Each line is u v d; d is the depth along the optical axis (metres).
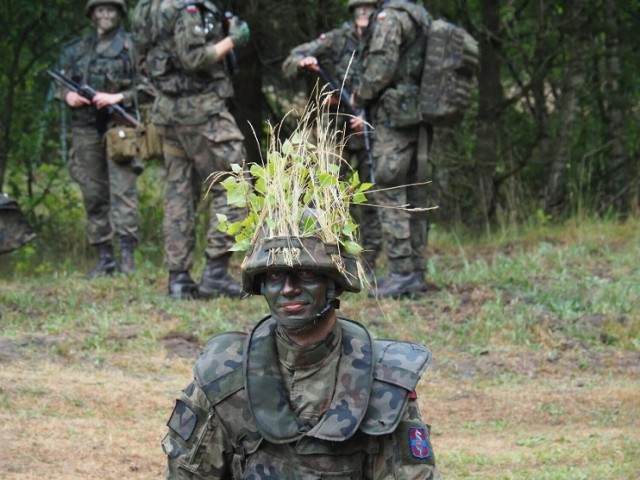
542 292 11.76
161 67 10.75
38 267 13.90
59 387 8.49
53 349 9.62
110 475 6.61
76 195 17.09
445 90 10.90
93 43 12.38
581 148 17.39
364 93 11.02
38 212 16.59
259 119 15.77
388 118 11.05
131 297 11.38
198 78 10.73
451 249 15.18
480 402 8.84
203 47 10.48
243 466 3.87
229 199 3.98
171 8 10.50
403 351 3.92
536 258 13.40
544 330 10.72
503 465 7.08
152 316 10.66
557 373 9.79
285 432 3.78
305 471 3.79
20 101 15.28
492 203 16.92
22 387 8.37
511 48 17.14
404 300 11.38
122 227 12.49
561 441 7.73
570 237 14.96
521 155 17.58
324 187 3.88
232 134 10.80
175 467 3.89
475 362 9.95
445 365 9.81
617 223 15.62
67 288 11.85
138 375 9.15
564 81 16.62
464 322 10.88
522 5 16.62
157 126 11.00
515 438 7.86
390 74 10.87
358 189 4.07
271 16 15.03
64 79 12.14
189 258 11.30
